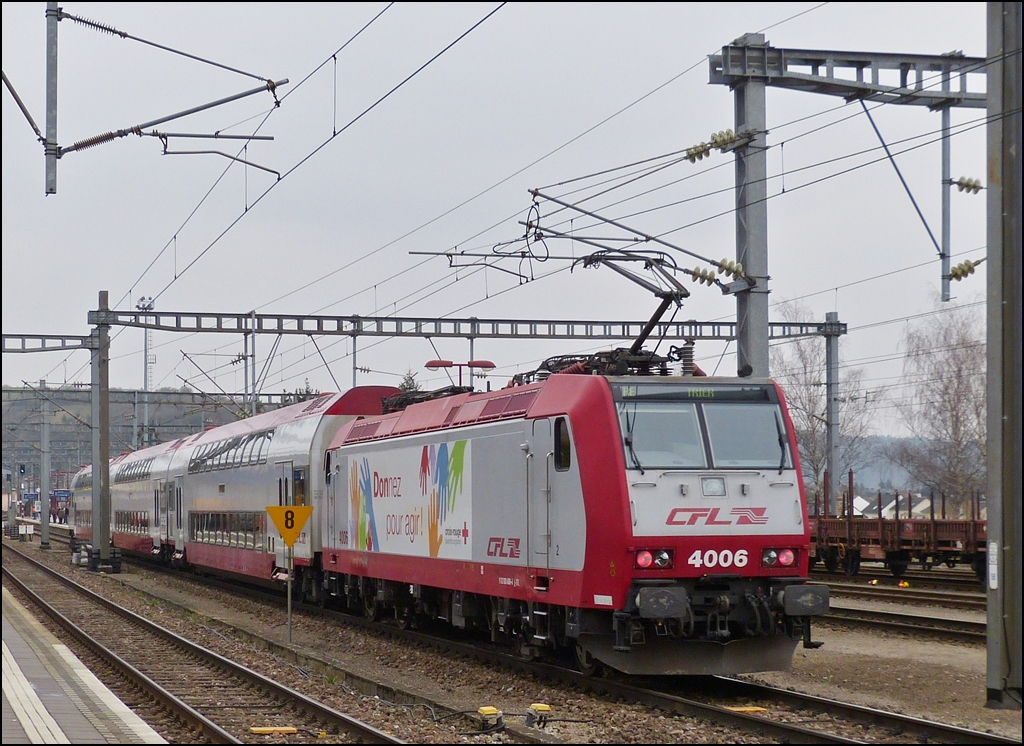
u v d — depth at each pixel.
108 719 12.52
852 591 27.05
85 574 42.25
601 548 14.28
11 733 11.64
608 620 14.72
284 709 14.12
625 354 15.91
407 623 21.69
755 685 14.33
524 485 16.09
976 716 12.98
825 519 34.38
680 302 16.25
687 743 11.59
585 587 14.48
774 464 14.87
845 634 20.05
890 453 69.25
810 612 14.30
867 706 13.67
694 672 14.38
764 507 14.62
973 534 29.25
